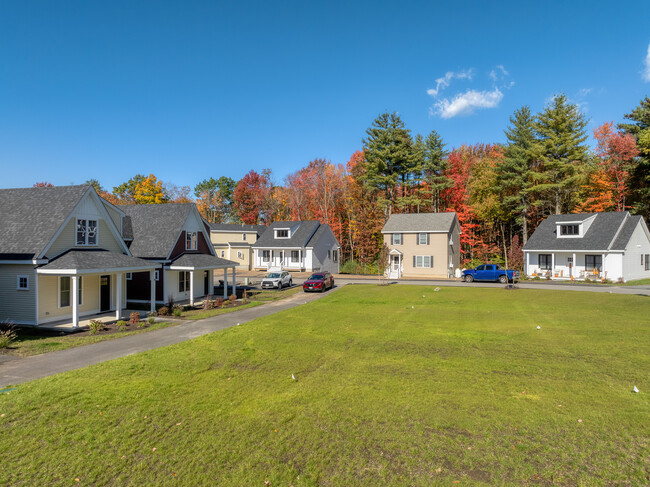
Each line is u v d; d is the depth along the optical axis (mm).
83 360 12430
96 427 7586
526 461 6379
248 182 81062
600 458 6402
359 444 6988
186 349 13648
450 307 23281
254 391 9555
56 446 6887
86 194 20828
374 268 53281
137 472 6156
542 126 48719
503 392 9312
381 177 55438
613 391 9227
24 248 18375
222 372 11062
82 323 19047
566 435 7172
